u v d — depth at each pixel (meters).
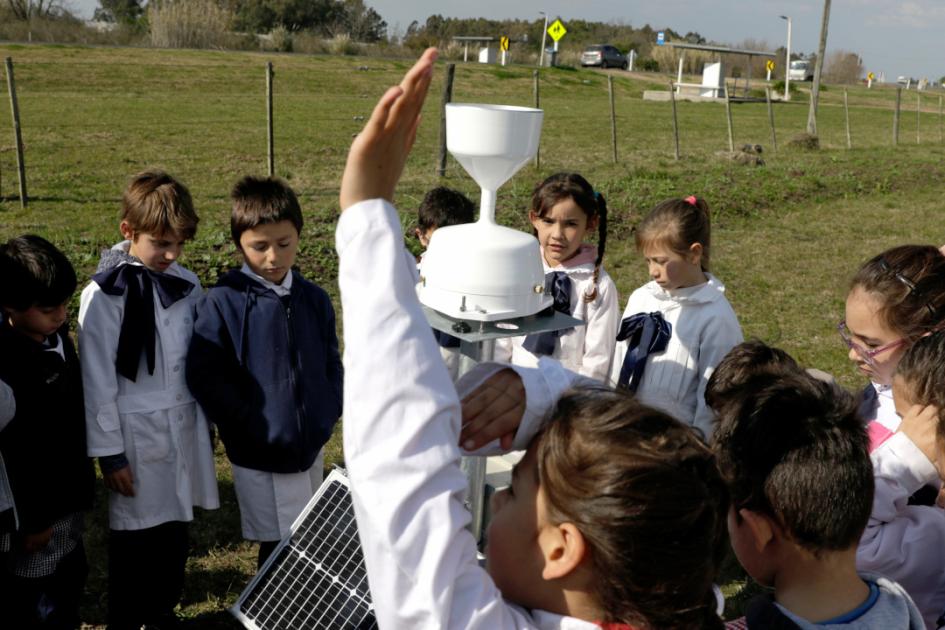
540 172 14.37
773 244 10.40
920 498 2.12
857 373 6.34
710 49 40.47
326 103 24.72
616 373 3.26
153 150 14.89
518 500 1.03
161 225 2.78
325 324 3.16
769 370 1.74
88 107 20.09
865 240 10.88
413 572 0.86
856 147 21.44
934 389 1.87
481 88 34.28
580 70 44.34
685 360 2.93
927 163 17.20
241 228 2.88
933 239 11.14
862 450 1.41
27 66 25.58
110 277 2.78
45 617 2.77
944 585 1.87
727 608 3.42
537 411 1.10
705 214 2.96
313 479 3.18
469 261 1.57
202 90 26.33
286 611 2.19
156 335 2.86
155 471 2.90
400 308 0.88
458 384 1.13
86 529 3.82
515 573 1.01
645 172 13.99
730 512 1.49
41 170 12.43
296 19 67.44
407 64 37.41
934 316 2.16
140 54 31.75
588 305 3.08
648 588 0.93
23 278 2.44
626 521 0.90
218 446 4.65
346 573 2.13
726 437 1.49
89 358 2.75
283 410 2.91
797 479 1.37
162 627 3.04
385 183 0.93
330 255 7.97
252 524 3.02
